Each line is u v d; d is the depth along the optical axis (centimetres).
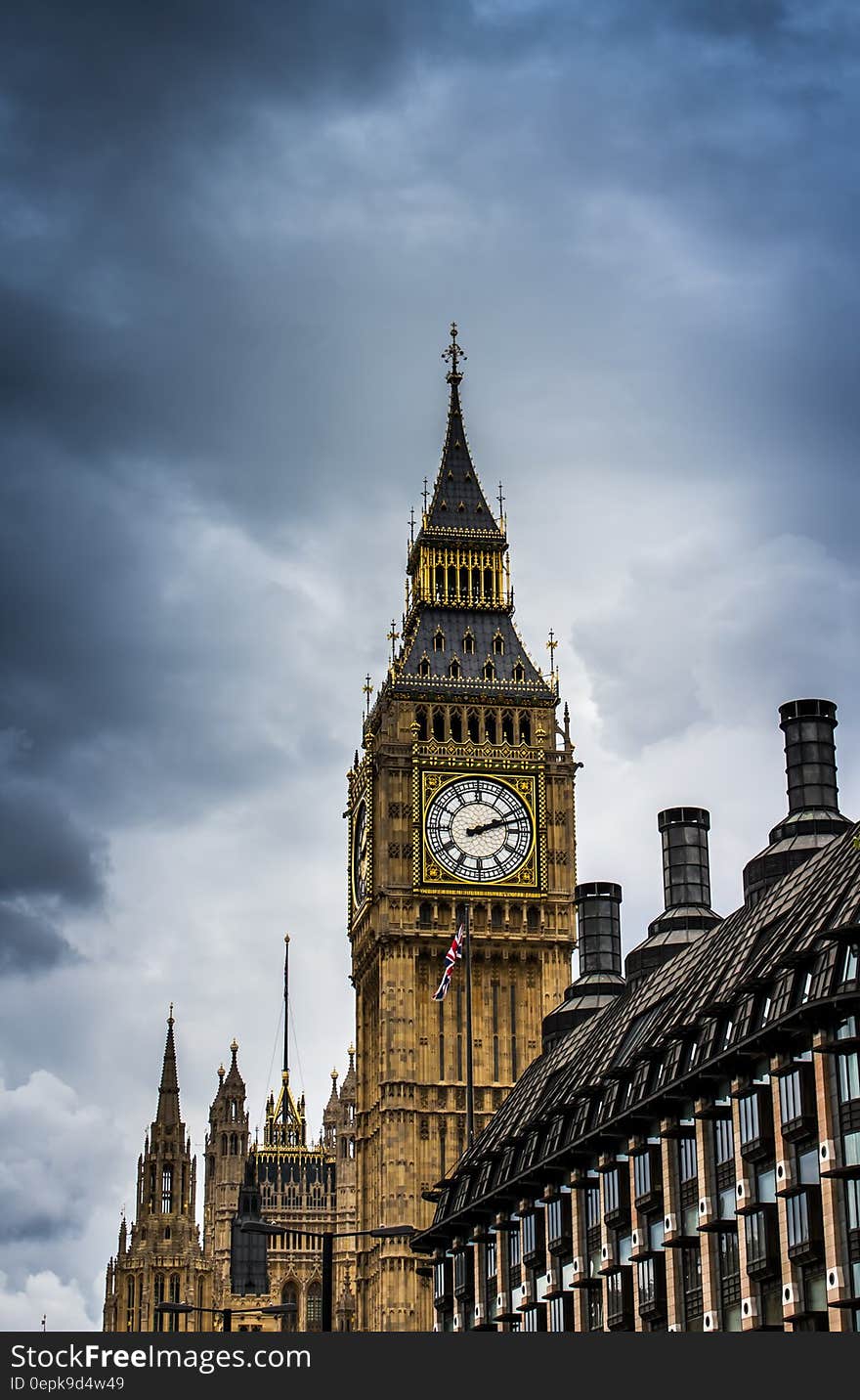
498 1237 13900
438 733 17712
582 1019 16088
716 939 11894
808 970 9688
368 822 17762
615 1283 11838
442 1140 16788
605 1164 11931
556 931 17262
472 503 18775
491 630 18250
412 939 17125
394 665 17912
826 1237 9288
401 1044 16888
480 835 17412
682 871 14875
